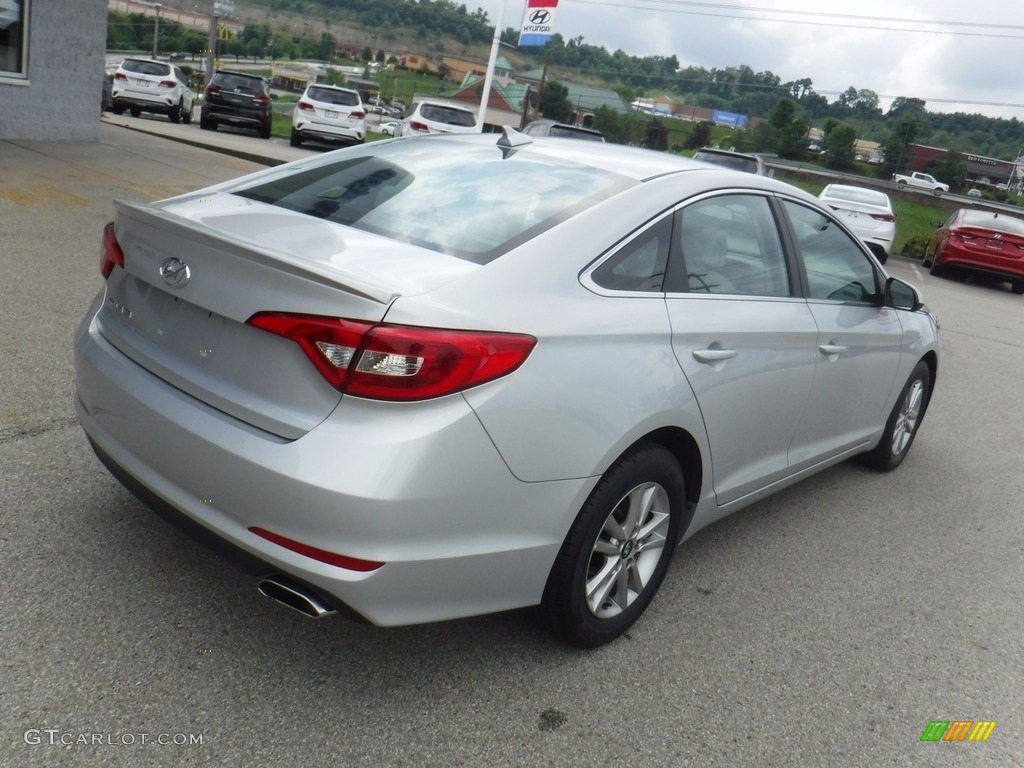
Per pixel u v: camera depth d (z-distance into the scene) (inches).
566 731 102.3
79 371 113.9
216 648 107.0
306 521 89.2
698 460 125.0
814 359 147.9
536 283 102.1
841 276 161.6
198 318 100.1
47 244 275.7
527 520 99.7
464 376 90.8
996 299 615.5
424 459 89.0
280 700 100.2
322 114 918.4
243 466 91.7
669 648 122.3
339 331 88.4
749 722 109.0
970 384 308.8
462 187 119.6
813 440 160.4
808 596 143.1
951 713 117.1
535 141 138.4
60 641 103.8
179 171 456.1
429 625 118.6
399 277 95.3
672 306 117.0
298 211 115.1
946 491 201.8
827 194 720.3
